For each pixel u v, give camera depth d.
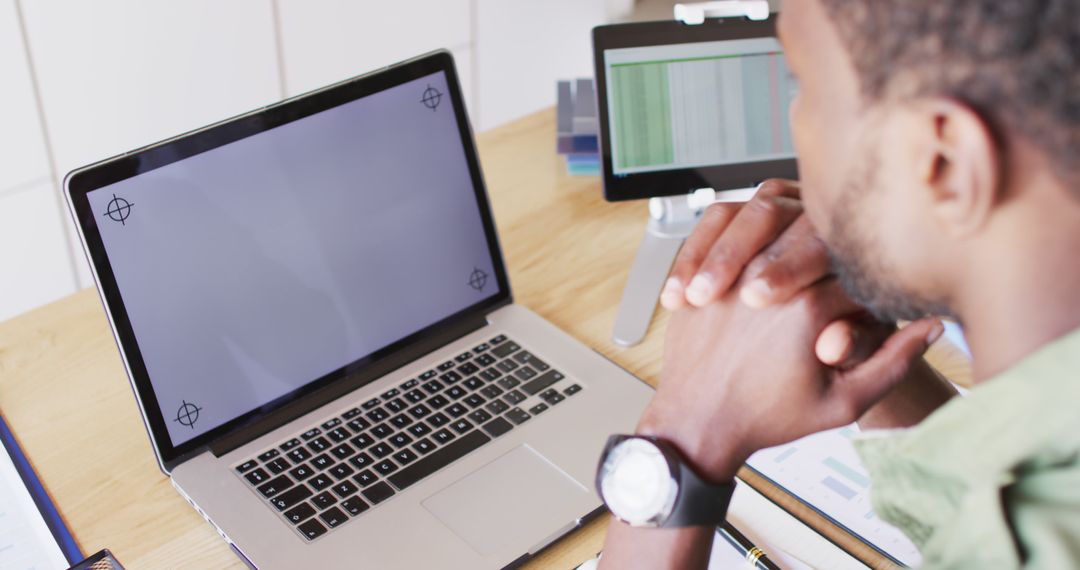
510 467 0.88
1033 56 0.36
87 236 0.83
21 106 1.95
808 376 0.61
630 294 1.11
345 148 0.97
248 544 0.80
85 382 0.99
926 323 0.61
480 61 2.73
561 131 1.33
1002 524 0.43
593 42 1.17
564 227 1.24
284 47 2.30
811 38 0.44
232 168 0.91
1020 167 0.39
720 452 0.62
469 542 0.80
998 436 0.43
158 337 0.87
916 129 0.40
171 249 0.88
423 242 1.02
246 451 0.90
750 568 0.78
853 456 0.89
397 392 0.96
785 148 1.22
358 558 0.79
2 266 2.07
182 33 2.11
